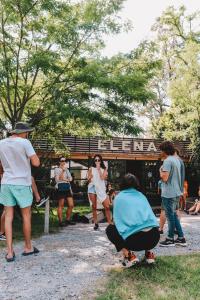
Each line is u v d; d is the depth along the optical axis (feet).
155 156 77.36
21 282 15.19
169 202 21.85
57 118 31.71
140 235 16.17
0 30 35.12
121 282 14.93
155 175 83.71
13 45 35.17
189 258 18.58
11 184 18.53
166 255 19.34
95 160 28.76
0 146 18.89
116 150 73.61
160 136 88.94
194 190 86.17
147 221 16.34
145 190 82.53
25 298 13.39
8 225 18.60
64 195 31.30
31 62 31.83
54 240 24.11
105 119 33.71
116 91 32.32
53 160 55.93
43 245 22.33
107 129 36.17
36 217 38.24
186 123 79.87
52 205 58.80
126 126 34.65
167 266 16.99
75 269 17.03
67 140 68.49
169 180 21.88
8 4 33.60
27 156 18.83
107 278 15.57
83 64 33.91
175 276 15.58
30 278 15.71
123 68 35.50
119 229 16.33
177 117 81.35
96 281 15.21
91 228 29.71
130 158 75.10
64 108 31.50
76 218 34.37
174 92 77.00
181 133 78.54
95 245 22.48
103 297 13.11
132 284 14.66
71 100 32.42
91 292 13.96
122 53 35.35
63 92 33.40
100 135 40.34
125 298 13.16
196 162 80.48
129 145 75.00
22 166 18.78
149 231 16.28
